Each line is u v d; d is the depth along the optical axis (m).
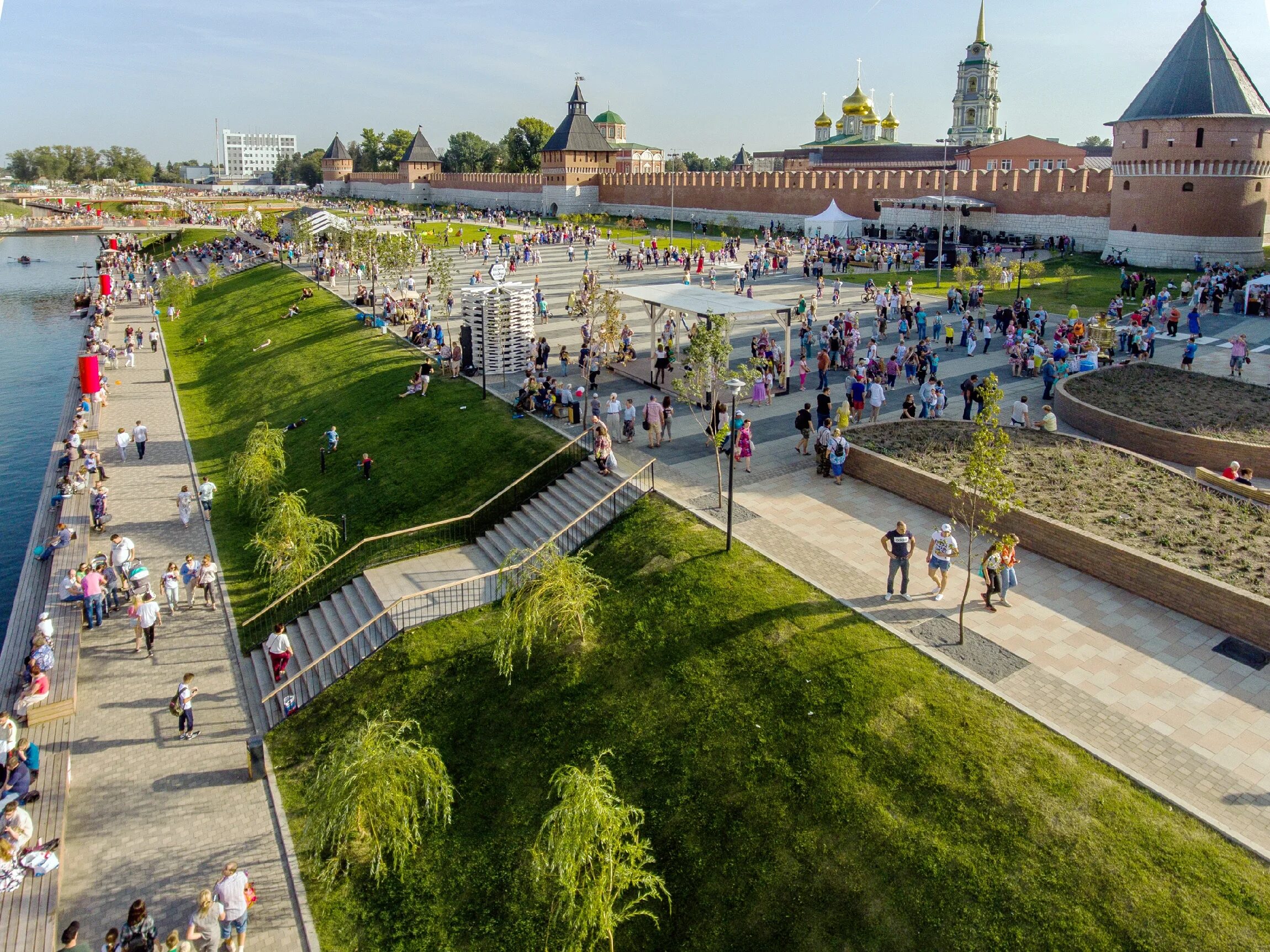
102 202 183.25
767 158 161.00
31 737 19.08
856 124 144.38
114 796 17.38
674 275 63.09
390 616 21.12
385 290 54.50
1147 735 13.99
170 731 19.42
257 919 14.59
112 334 64.19
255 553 27.42
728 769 14.79
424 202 155.75
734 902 13.10
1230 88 58.12
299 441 34.84
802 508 22.36
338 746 17.69
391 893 14.92
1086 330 37.28
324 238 75.12
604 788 13.16
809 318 36.50
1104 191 68.19
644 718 16.31
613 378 35.12
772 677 16.08
